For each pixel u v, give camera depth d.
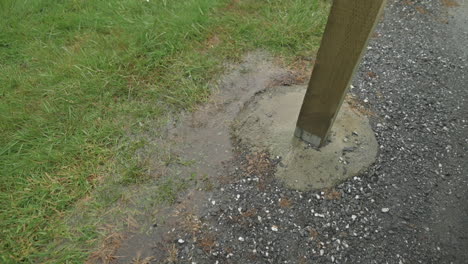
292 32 3.29
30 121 2.52
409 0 3.93
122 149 2.42
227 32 3.29
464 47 3.38
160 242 2.01
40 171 2.26
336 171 2.27
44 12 3.38
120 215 2.10
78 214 2.09
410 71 3.11
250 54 3.15
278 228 2.06
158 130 2.55
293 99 2.71
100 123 2.55
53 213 2.09
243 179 2.27
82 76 2.82
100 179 2.25
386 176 2.31
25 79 2.79
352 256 1.96
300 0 3.58
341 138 2.43
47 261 1.89
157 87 2.82
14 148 2.36
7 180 2.20
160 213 2.12
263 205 2.15
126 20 3.30
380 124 2.63
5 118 2.49
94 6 3.48
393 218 2.12
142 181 2.26
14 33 3.13
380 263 1.94
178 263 1.93
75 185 2.20
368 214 2.13
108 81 2.79
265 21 3.41
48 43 3.12
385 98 2.84
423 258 1.96
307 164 2.29
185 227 2.06
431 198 2.22
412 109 2.77
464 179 2.33
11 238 1.96
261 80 2.94
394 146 2.49
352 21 1.63
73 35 3.19
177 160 2.38
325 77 1.92
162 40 3.15
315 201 2.17
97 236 2.02
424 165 2.39
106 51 3.03
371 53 3.28
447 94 2.92
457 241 2.04
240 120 2.62
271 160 2.34
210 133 2.55
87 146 2.39
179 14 3.36
